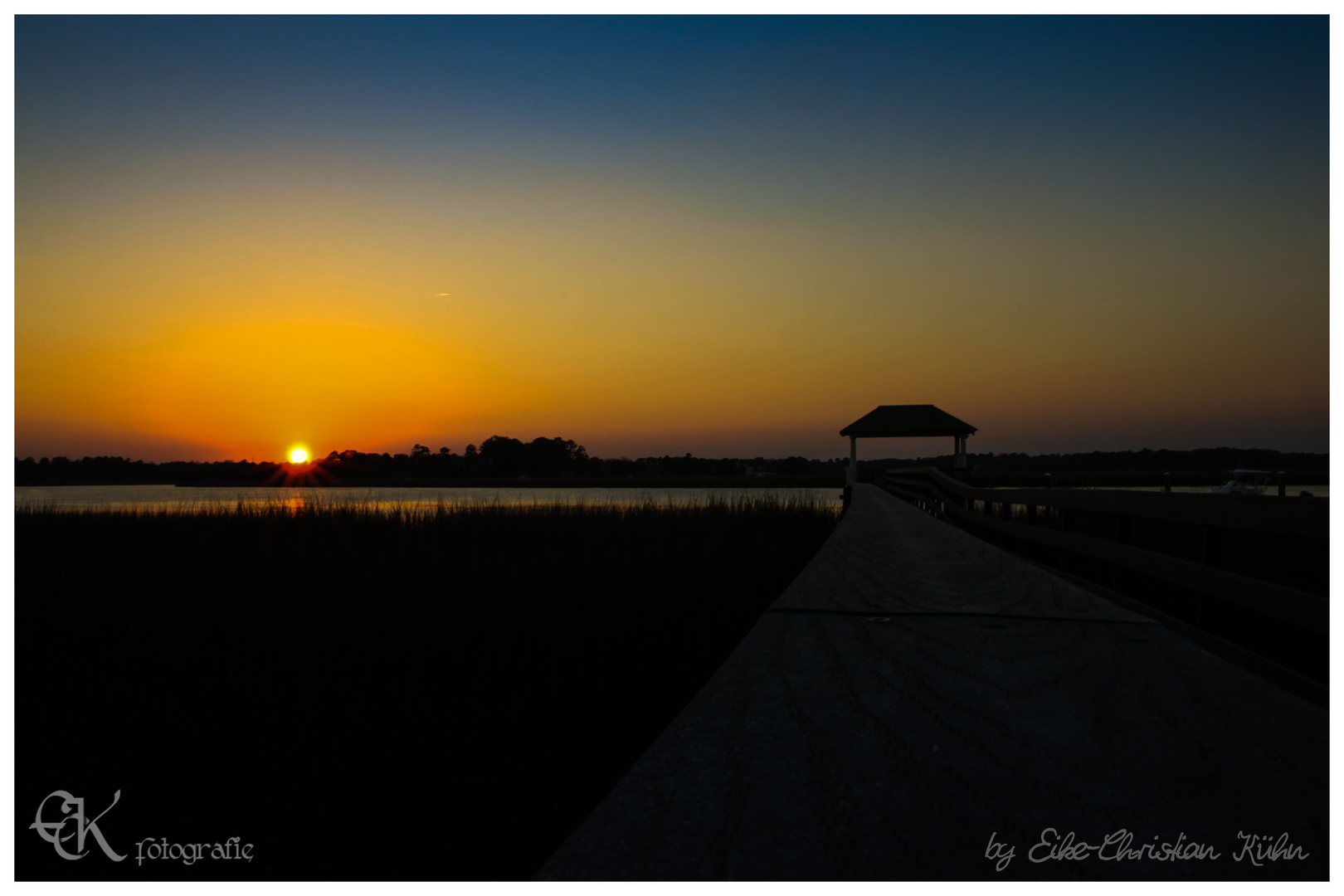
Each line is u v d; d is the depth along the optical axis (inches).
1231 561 230.1
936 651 117.8
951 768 72.5
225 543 452.1
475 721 150.2
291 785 128.0
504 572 315.9
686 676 180.2
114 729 147.9
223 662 183.2
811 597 165.2
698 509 732.0
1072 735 81.2
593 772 132.5
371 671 175.6
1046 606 154.9
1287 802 65.4
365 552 401.1
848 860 55.4
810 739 80.2
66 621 226.5
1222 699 93.4
